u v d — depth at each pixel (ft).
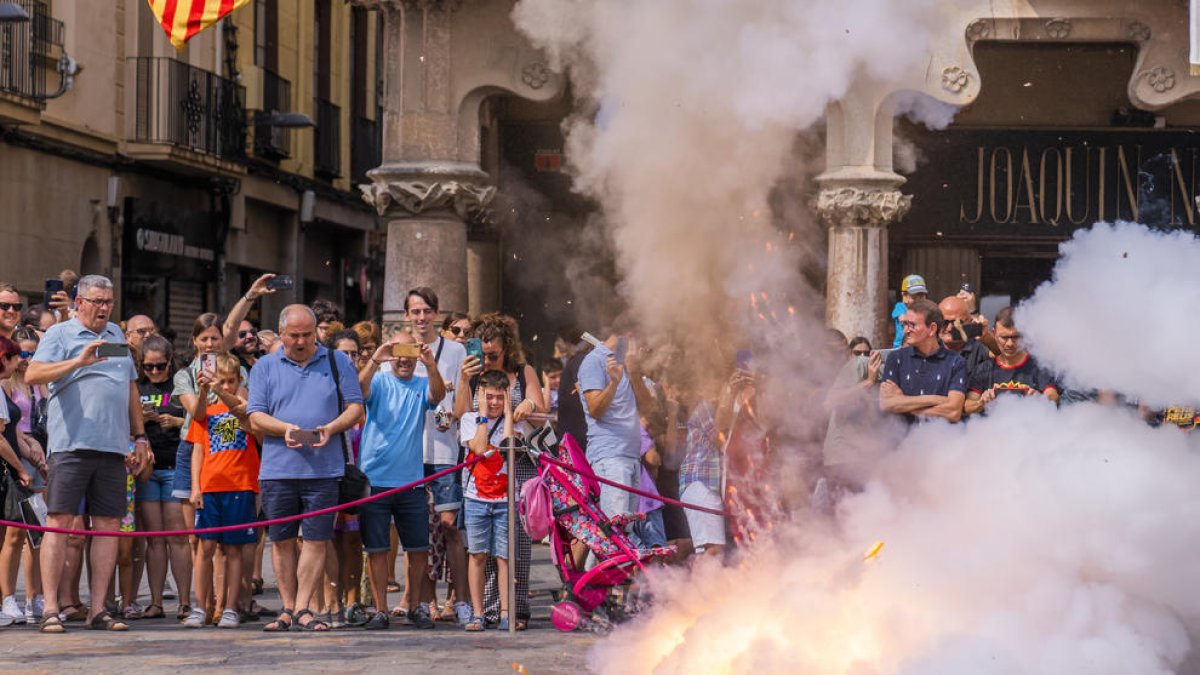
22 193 84.89
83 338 37.99
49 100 86.69
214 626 39.83
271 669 32.24
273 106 110.11
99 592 38.63
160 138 95.55
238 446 39.52
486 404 38.45
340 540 40.86
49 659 33.60
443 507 40.68
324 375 38.45
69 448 37.83
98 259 92.94
